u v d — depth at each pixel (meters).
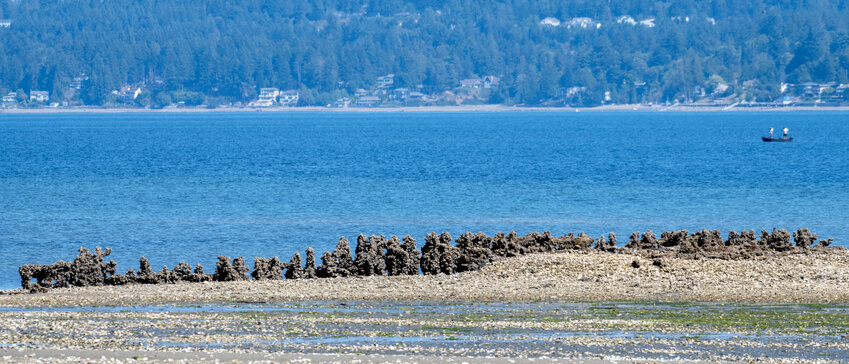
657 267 53.38
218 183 125.38
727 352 34.34
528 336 37.12
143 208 96.12
